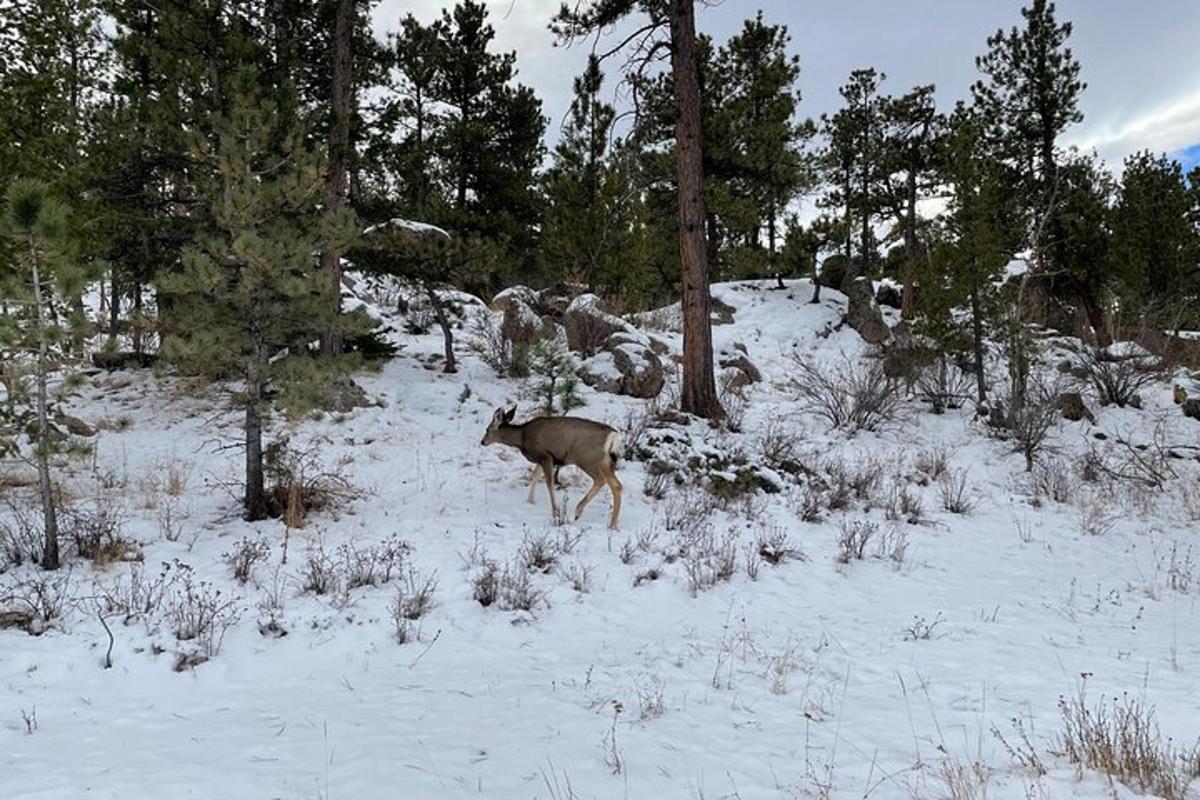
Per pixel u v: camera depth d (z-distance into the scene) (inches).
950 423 674.8
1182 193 1028.5
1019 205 908.0
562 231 929.5
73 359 327.3
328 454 486.0
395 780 175.2
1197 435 673.6
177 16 519.8
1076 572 402.6
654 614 320.8
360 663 262.7
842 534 432.5
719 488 473.1
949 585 374.0
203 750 193.2
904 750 197.3
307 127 515.8
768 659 272.1
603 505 441.1
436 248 605.6
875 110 1121.4
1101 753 181.5
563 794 170.1
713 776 181.0
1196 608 347.3
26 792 167.6
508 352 686.5
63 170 457.7
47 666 242.4
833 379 780.6
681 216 605.6
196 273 341.1
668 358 784.3
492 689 241.0
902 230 1103.0
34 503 380.8
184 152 517.3
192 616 268.8
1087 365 787.4
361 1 617.6
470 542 371.6
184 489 421.1
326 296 372.5
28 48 423.2
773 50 1079.0
